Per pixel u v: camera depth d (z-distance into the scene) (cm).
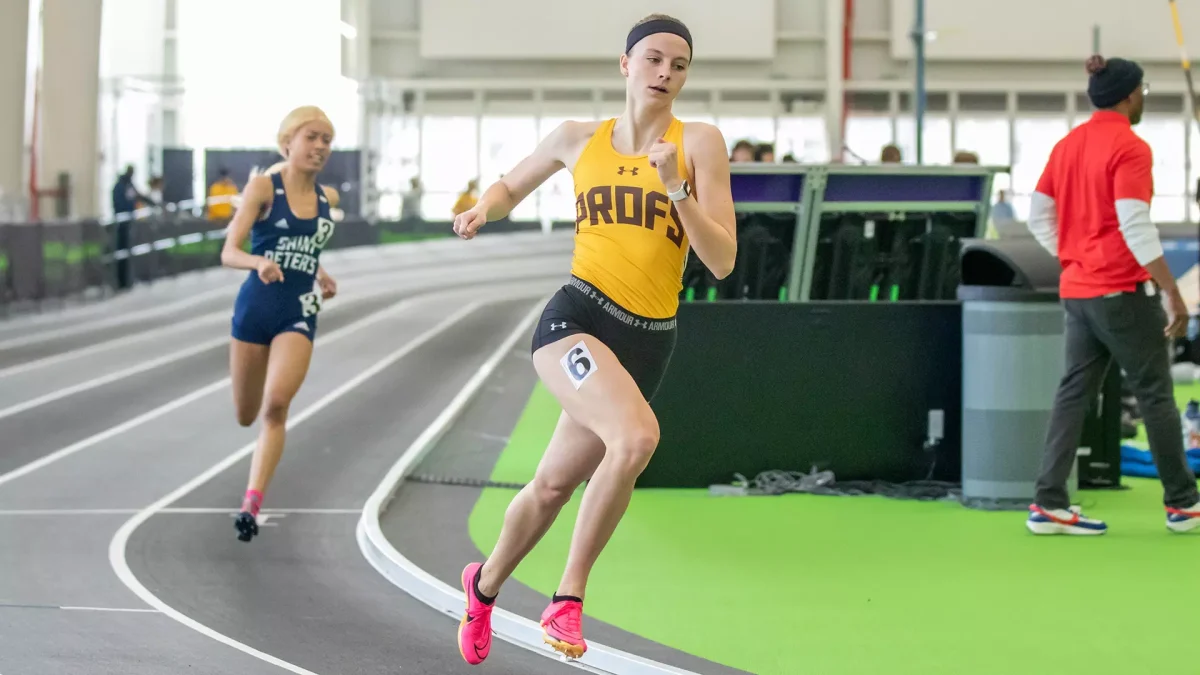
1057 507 1086
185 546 1067
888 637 792
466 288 3766
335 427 1669
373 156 4750
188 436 1596
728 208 622
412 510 1230
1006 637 790
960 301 1241
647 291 624
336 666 741
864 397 1302
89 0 3950
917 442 1304
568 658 623
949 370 1305
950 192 1422
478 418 1769
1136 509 1199
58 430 1638
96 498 1262
